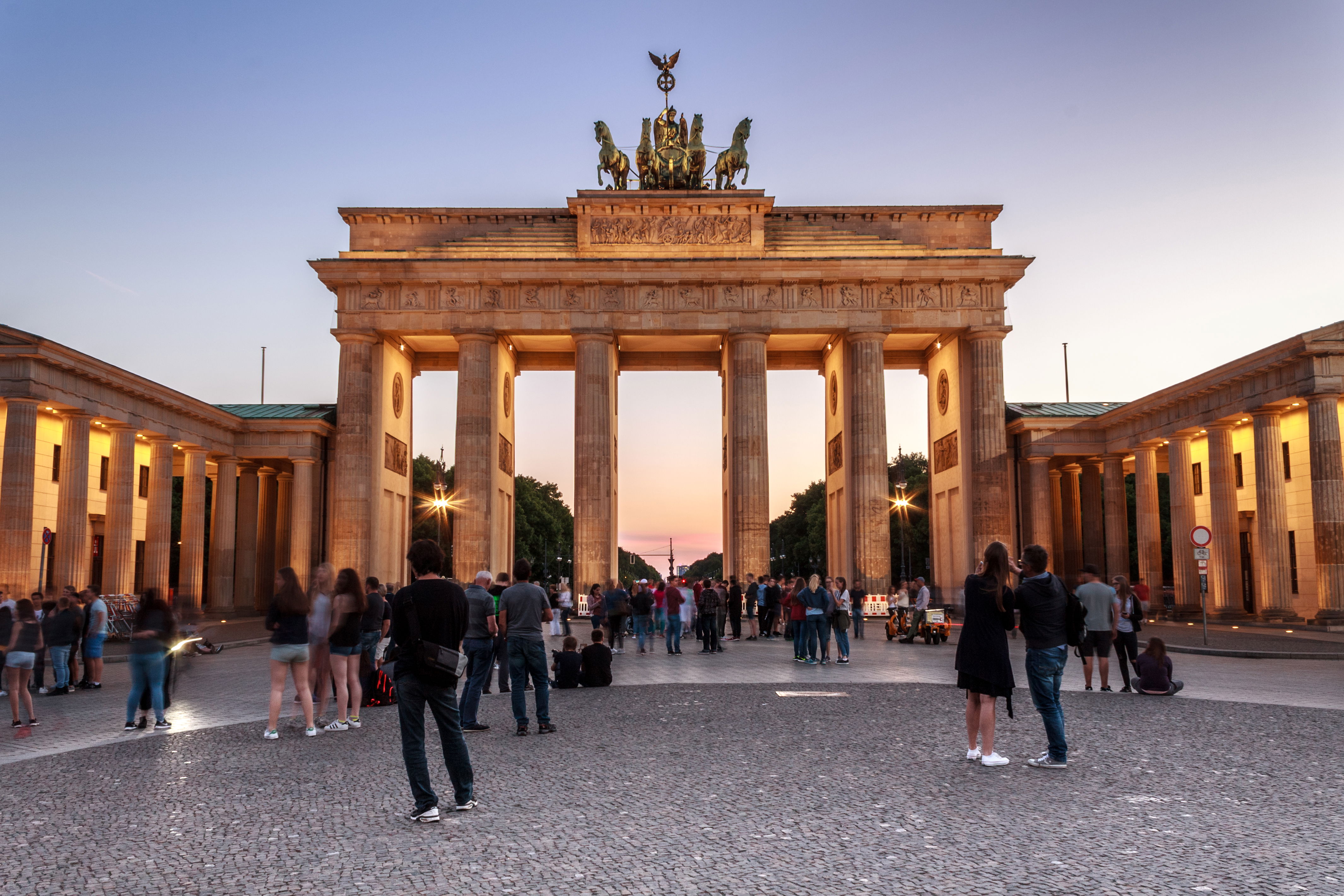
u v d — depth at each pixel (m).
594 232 85.25
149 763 19.66
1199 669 37.62
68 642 33.00
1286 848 12.78
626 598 47.62
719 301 84.69
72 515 63.62
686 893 11.18
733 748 20.61
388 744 21.83
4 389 58.34
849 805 15.28
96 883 11.73
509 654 23.45
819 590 41.16
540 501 190.00
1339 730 22.39
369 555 82.94
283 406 94.19
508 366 91.31
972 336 84.31
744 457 83.50
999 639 18.36
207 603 100.25
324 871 12.05
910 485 166.50
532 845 13.18
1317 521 58.97
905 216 86.88
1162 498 135.25
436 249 86.00
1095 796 15.79
